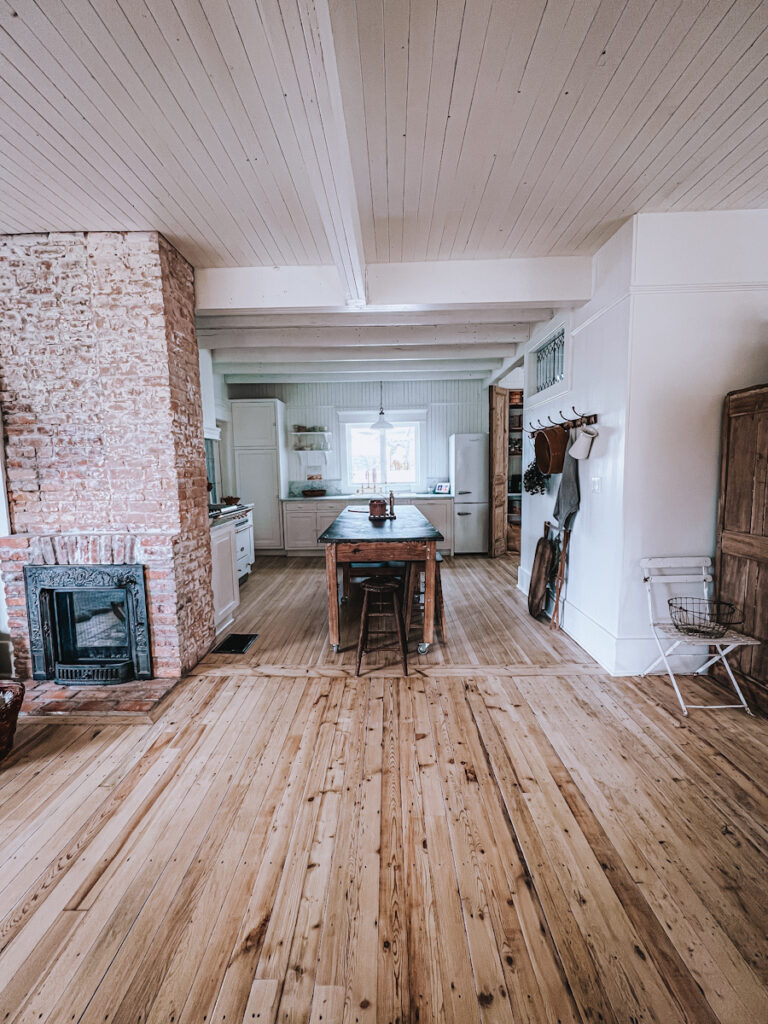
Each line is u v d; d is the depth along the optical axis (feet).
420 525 11.85
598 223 8.41
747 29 4.38
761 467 7.57
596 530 9.87
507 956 3.96
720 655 8.10
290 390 22.41
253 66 4.65
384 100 5.27
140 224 8.13
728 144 6.18
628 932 4.15
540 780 6.14
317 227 8.29
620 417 8.74
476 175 6.87
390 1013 3.57
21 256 8.49
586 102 5.34
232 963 3.93
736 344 8.37
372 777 6.23
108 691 8.65
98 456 8.91
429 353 16.31
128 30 4.27
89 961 3.95
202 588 10.24
